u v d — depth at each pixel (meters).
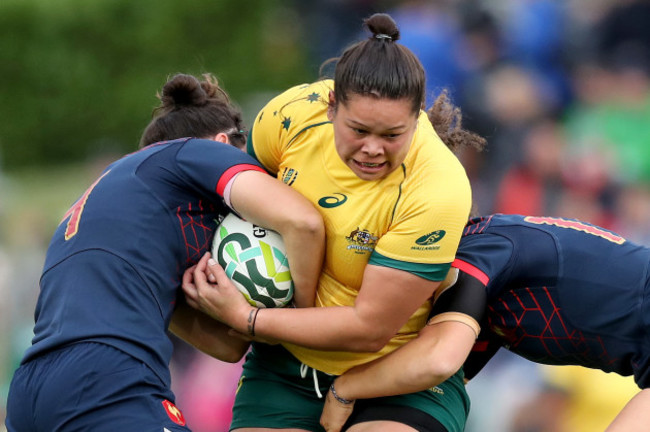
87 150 35.84
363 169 11.14
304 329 11.89
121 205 11.94
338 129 11.01
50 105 35.50
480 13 30.17
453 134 13.50
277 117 12.32
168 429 11.36
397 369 12.06
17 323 25.61
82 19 35.19
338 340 11.84
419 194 11.45
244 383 13.70
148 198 11.98
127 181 12.12
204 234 12.26
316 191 11.86
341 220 11.73
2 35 35.19
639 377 12.79
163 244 11.94
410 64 10.72
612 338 12.77
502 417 21.41
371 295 11.62
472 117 29.14
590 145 28.70
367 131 10.77
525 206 27.92
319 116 11.98
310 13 35.31
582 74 30.31
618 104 29.69
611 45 30.52
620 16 30.41
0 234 28.20
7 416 11.91
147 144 13.31
